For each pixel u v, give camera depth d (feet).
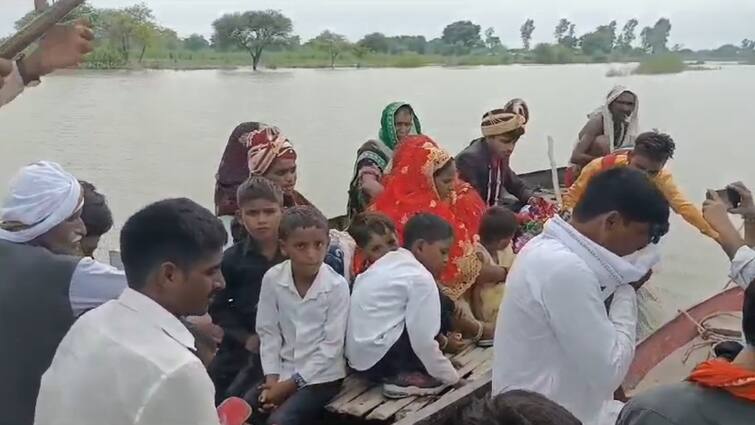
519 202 20.84
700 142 57.82
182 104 70.79
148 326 5.96
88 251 11.78
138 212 6.31
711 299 16.69
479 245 14.61
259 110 69.62
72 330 6.13
